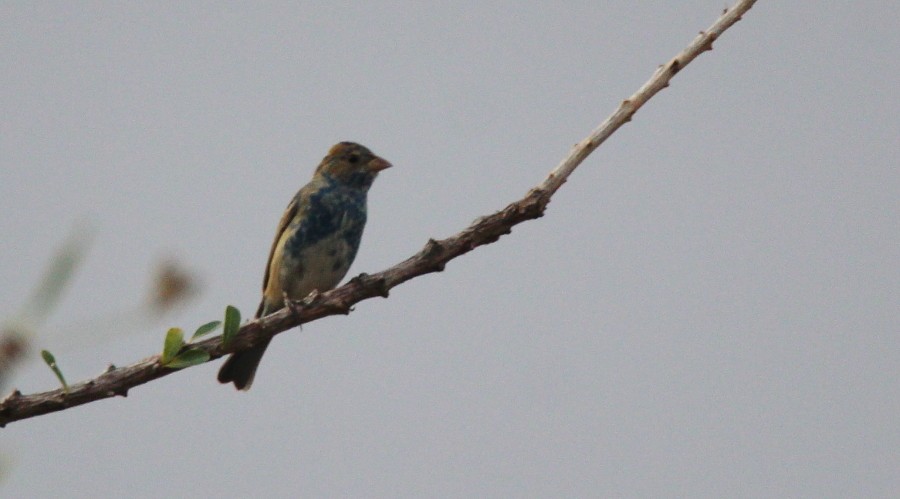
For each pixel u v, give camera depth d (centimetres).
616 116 870
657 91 866
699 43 867
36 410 732
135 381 758
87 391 745
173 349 764
